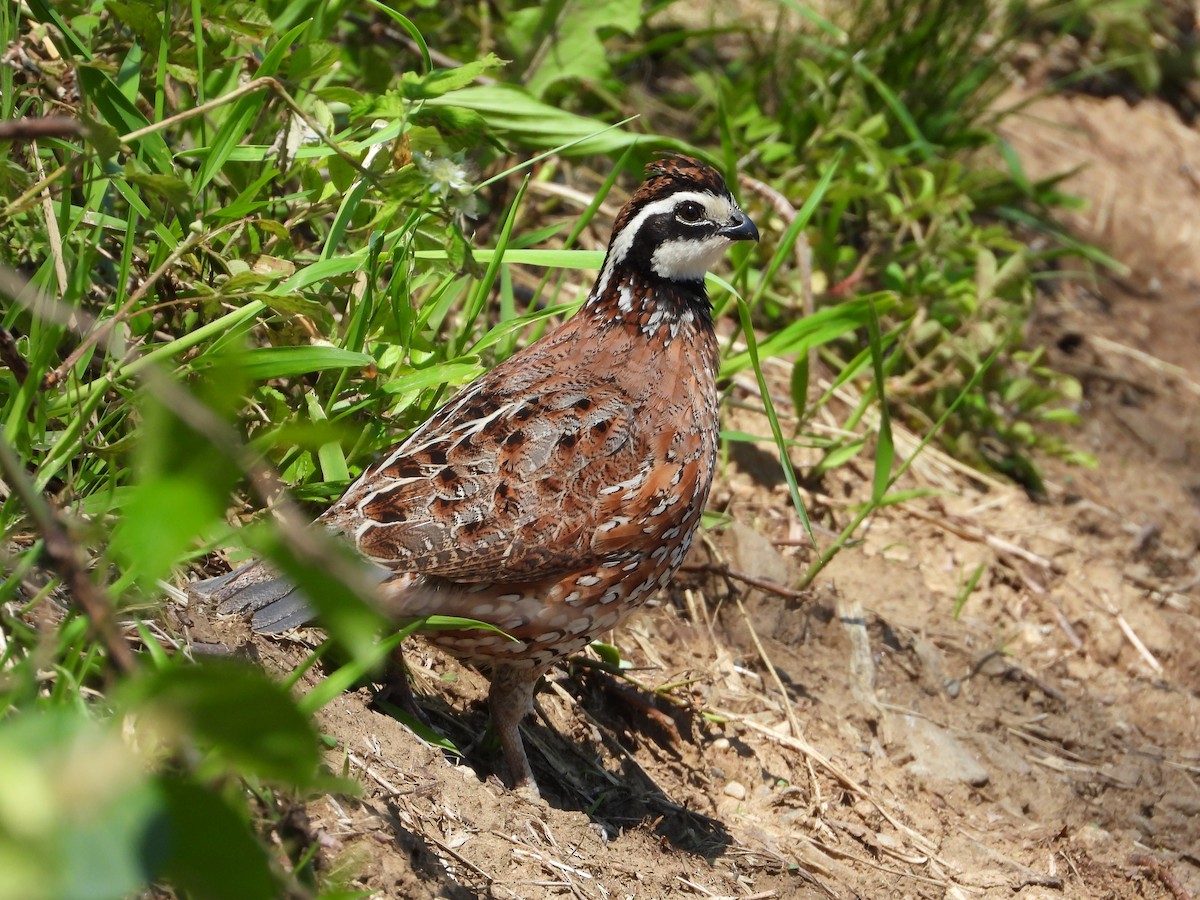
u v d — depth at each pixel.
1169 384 16.30
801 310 13.48
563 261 8.88
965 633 11.66
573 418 8.00
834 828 9.29
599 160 14.41
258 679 3.38
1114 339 16.72
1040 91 19.69
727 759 9.52
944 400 13.45
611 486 7.89
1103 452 15.10
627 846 7.93
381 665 7.79
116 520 7.00
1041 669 11.80
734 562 11.05
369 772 6.96
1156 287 17.86
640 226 8.67
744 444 12.36
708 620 10.54
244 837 3.49
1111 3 19.48
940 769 10.18
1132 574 13.28
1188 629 12.80
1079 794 10.48
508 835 7.23
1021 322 13.35
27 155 8.06
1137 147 19.53
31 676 5.30
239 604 7.00
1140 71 19.89
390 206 8.16
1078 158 18.83
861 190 13.12
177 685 3.33
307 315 7.33
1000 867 9.44
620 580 8.02
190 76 8.67
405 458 7.63
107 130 6.46
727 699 9.99
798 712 10.23
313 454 8.14
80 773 3.04
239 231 8.17
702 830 8.71
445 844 6.88
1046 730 11.02
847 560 11.88
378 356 8.60
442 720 8.33
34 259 7.95
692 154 11.01
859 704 10.55
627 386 8.41
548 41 12.22
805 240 12.47
